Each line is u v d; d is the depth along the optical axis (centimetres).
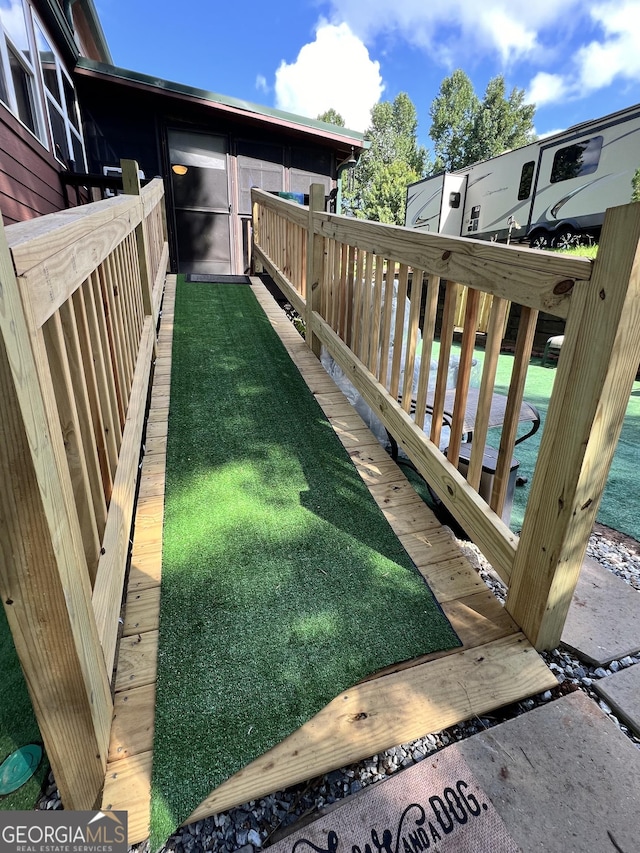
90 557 112
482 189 1127
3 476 68
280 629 138
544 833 95
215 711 115
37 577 75
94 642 97
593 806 100
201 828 96
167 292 509
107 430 153
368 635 138
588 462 111
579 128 824
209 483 206
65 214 124
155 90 611
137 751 105
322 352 348
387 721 115
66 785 94
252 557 166
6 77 340
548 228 921
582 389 109
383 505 198
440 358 178
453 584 159
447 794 101
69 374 104
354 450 238
